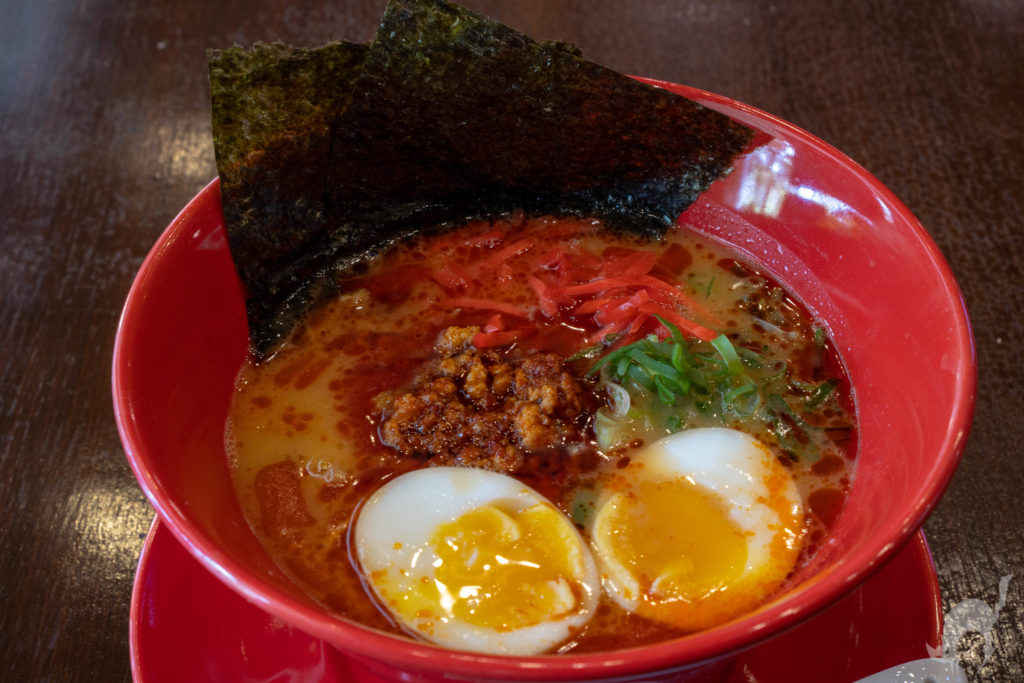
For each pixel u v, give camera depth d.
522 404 0.27
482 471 0.26
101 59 0.42
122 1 0.44
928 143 0.39
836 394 0.28
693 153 0.30
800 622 0.20
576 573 0.24
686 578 0.24
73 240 0.36
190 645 0.24
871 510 0.23
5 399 0.32
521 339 0.29
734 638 0.19
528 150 0.30
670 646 0.19
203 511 0.23
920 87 0.41
